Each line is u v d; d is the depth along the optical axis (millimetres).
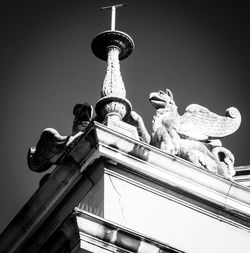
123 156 20766
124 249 19547
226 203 21375
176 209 20953
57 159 22109
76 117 22500
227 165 22344
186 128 22422
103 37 22406
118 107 21578
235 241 21188
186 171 21250
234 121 22984
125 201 20469
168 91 22719
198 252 20672
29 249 21359
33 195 21469
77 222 19312
